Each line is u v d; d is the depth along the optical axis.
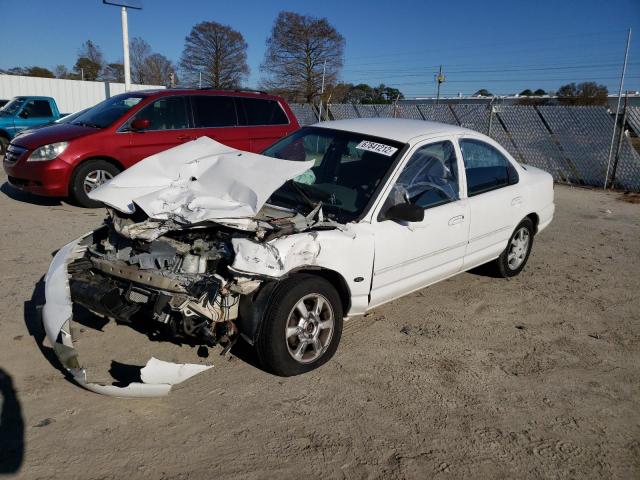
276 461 2.96
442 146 4.91
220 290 3.45
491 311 5.26
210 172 4.27
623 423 3.56
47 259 5.85
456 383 3.91
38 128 8.89
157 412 3.33
